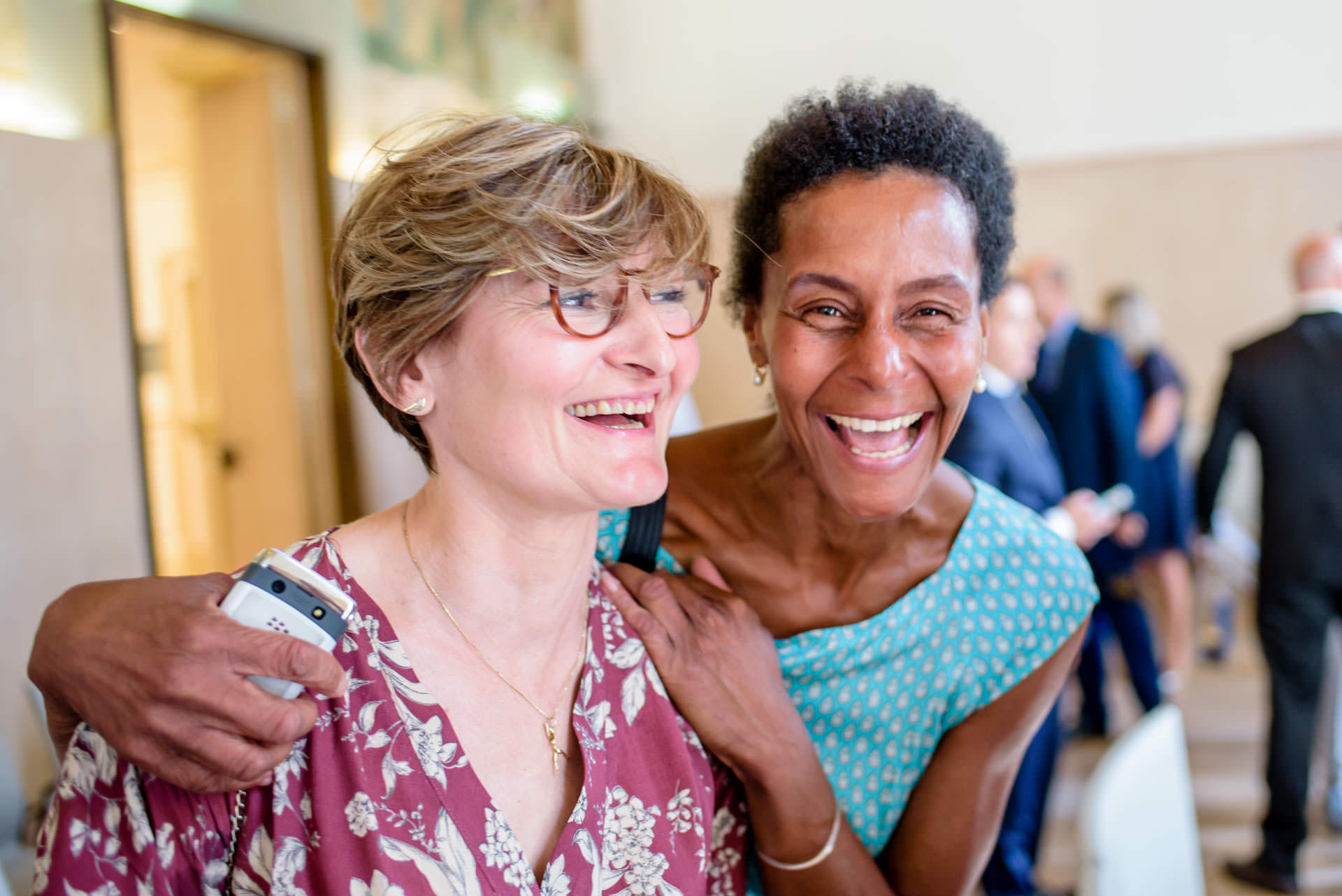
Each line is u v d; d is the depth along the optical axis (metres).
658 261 0.76
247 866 0.73
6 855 1.78
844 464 0.94
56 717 0.73
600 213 0.71
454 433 0.77
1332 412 2.62
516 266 0.70
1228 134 5.46
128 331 3.29
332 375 4.35
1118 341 4.21
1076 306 5.73
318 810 0.73
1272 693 2.68
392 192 0.74
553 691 0.85
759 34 6.06
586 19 6.36
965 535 1.07
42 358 3.03
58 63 3.12
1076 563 1.09
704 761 0.92
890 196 0.87
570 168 0.73
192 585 0.70
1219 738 3.59
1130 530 3.49
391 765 0.76
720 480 1.08
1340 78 5.30
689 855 0.88
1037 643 1.09
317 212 4.26
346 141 4.31
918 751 1.12
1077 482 3.57
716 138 6.20
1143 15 5.50
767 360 1.05
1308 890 2.63
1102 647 3.63
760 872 1.07
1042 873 2.70
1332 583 2.60
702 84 6.20
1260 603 2.72
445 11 4.89
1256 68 5.40
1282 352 2.74
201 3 3.61
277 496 4.51
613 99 6.36
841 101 0.91
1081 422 3.55
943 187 0.88
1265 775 2.68
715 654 0.93
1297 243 5.45
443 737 0.78
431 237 0.71
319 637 0.67
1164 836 1.30
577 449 0.75
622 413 0.77
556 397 0.73
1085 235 5.69
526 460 0.75
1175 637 4.22
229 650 0.64
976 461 2.46
